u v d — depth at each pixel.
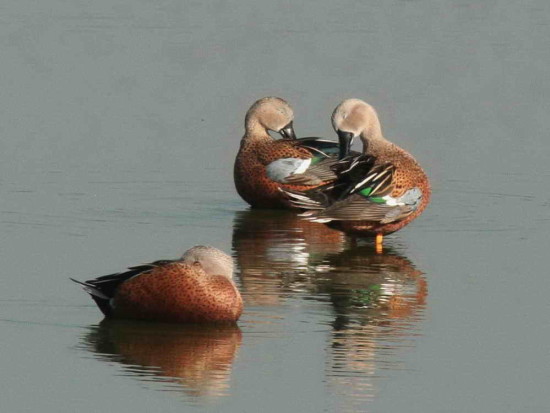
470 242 17.56
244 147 20.78
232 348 12.80
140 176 22.14
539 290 15.05
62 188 20.94
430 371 12.30
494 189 21.31
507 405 11.52
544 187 21.45
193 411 11.26
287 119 21.09
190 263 13.46
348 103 18.47
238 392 11.68
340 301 14.53
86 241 17.22
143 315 13.44
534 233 18.12
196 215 19.45
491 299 14.67
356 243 17.67
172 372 12.15
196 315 13.36
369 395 11.69
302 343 13.02
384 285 15.27
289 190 18.81
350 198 17.19
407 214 17.34
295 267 16.16
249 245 17.36
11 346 12.75
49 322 13.49
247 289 15.01
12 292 14.56
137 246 17.02
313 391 11.73
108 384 11.84
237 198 21.03
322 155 20.67
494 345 13.05
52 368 12.21
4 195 20.22
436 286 15.25
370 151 18.17
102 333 13.13
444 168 22.75
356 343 13.04
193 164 23.16
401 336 13.30
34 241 17.12
